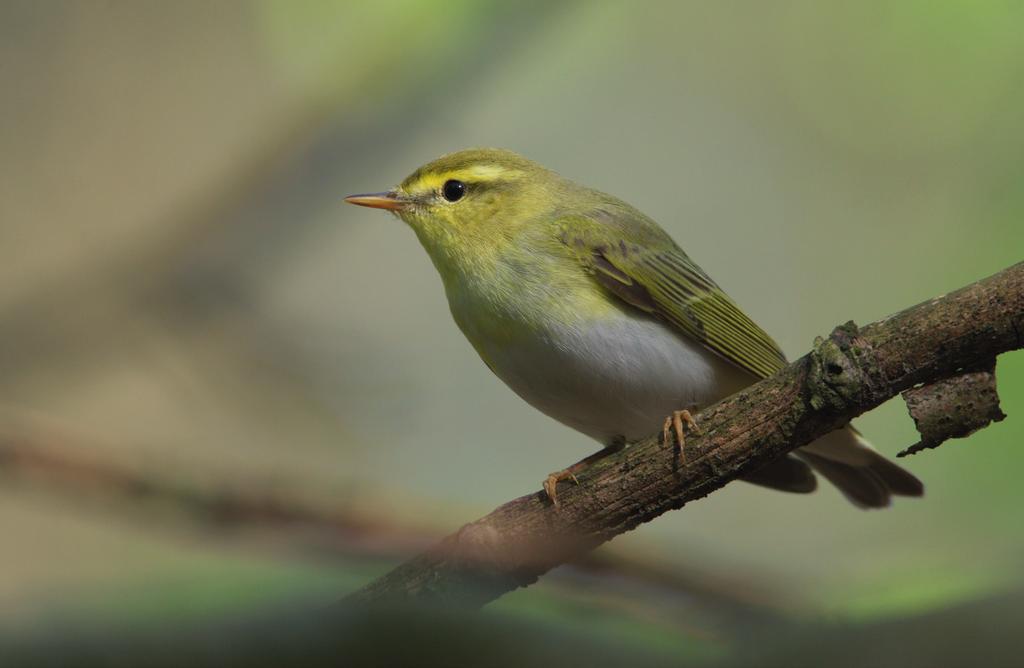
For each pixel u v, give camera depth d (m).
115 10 13.92
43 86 13.78
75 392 11.72
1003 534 8.33
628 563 6.65
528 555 6.08
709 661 2.56
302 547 6.77
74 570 11.27
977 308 5.07
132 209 13.38
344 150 11.88
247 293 12.10
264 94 13.67
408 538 7.03
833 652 2.54
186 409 12.08
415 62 11.73
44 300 11.67
